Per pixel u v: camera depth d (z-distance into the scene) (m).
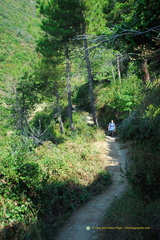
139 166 4.55
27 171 4.82
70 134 14.05
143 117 5.76
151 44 4.38
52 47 15.75
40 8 16.16
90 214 4.98
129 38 4.44
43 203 4.74
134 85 12.45
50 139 11.37
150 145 5.96
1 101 19.33
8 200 4.09
